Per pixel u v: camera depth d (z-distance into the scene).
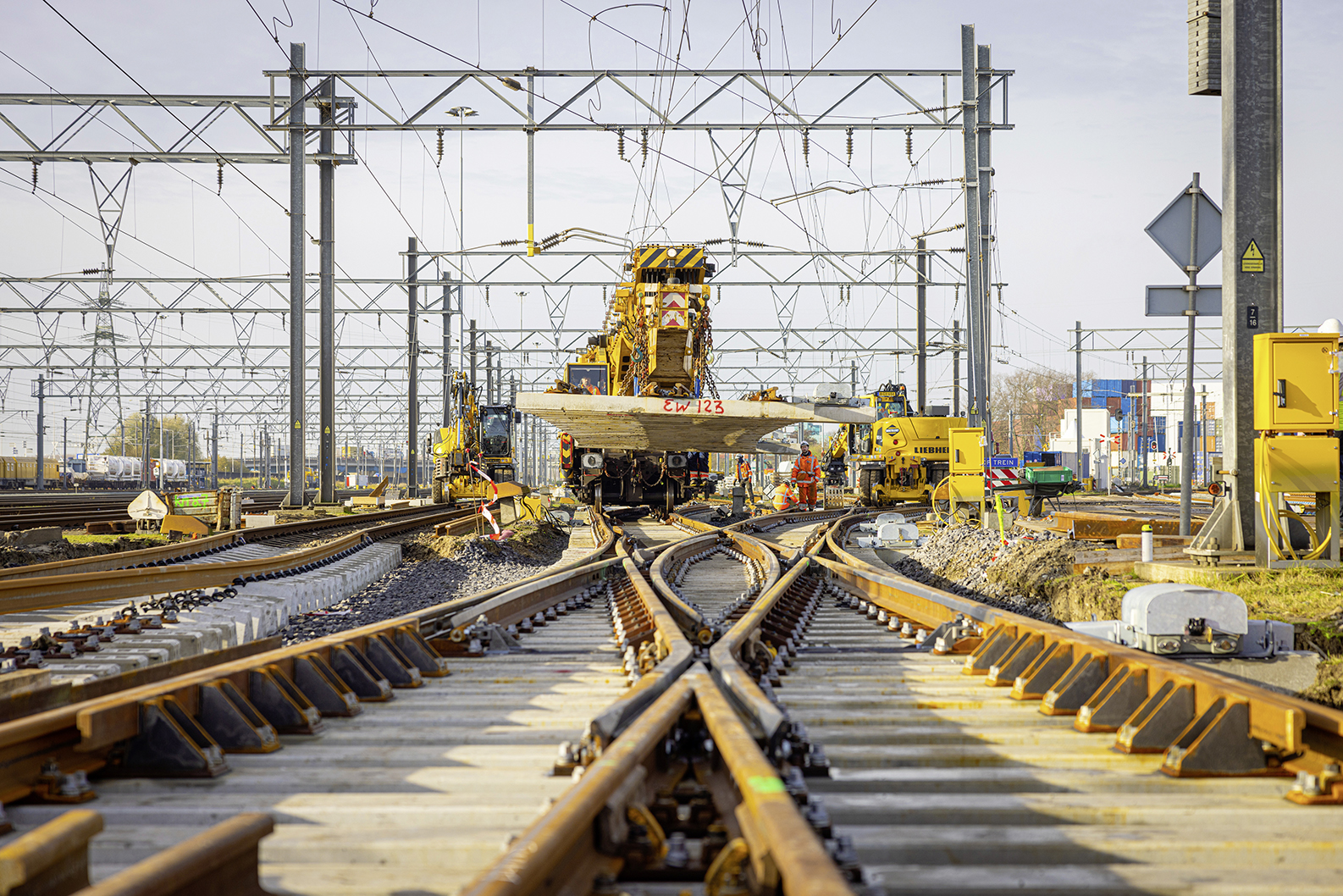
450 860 3.13
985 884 2.90
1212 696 4.27
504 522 20.73
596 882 2.52
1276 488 9.41
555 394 18.67
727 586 13.98
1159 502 39.69
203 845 2.32
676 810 3.16
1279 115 10.54
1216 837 3.33
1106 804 3.67
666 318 19.81
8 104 24.42
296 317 28.22
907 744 4.70
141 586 10.56
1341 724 3.67
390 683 5.99
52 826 2.38
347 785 3.93
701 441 20.72
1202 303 12.00
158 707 4.08
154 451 134.50
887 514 22.22
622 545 17.03
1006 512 19.34
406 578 15.88
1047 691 5.61
